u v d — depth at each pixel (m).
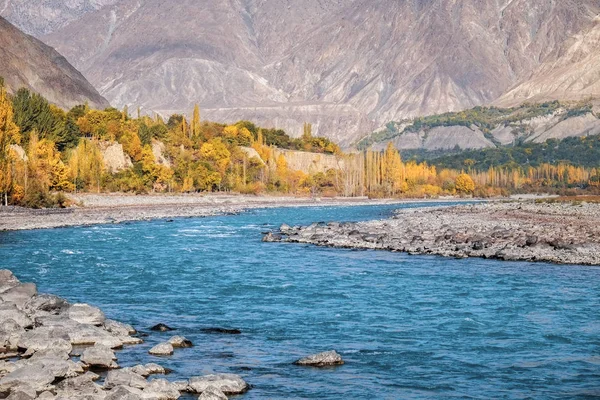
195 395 25.75
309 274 57.00
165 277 55.00
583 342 34.41
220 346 33.09
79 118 197.25
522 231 85.00
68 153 166.00
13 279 44.06
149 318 39.25
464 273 57.09
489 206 157.62
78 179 159.25
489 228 90.62
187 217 131.38
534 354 32.28
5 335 31.53
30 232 92.88
